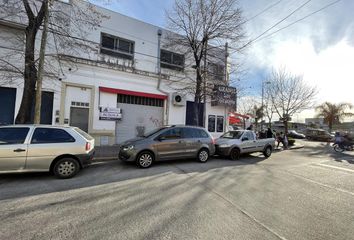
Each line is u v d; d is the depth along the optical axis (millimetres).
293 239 3623
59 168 6820
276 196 5781
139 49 14766
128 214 4371
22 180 6602
